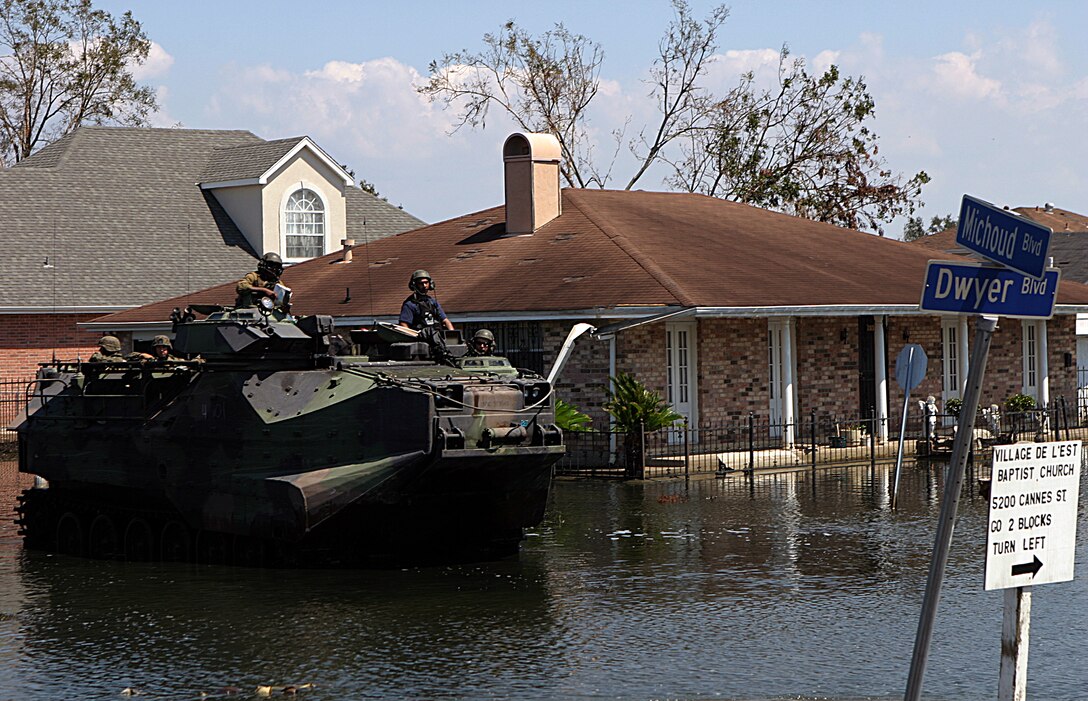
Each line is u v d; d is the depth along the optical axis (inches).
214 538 723.4
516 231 1357.0
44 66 2401.6
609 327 1090.7
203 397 707.4
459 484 669.3
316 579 662.5
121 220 1731.1
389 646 517.3
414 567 692.1
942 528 342.6
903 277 1309.1
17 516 940.0
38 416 810.8
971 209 351.9
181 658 506.3
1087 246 2485.2
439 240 1411.2
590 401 1126.4
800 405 1238.9
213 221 1782.7
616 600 597.3
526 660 491.8
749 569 668.1
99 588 653.9
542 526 823.7
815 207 2251.5
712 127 2206.0
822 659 486.6
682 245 1279.5
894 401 1301.7
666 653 498.6
